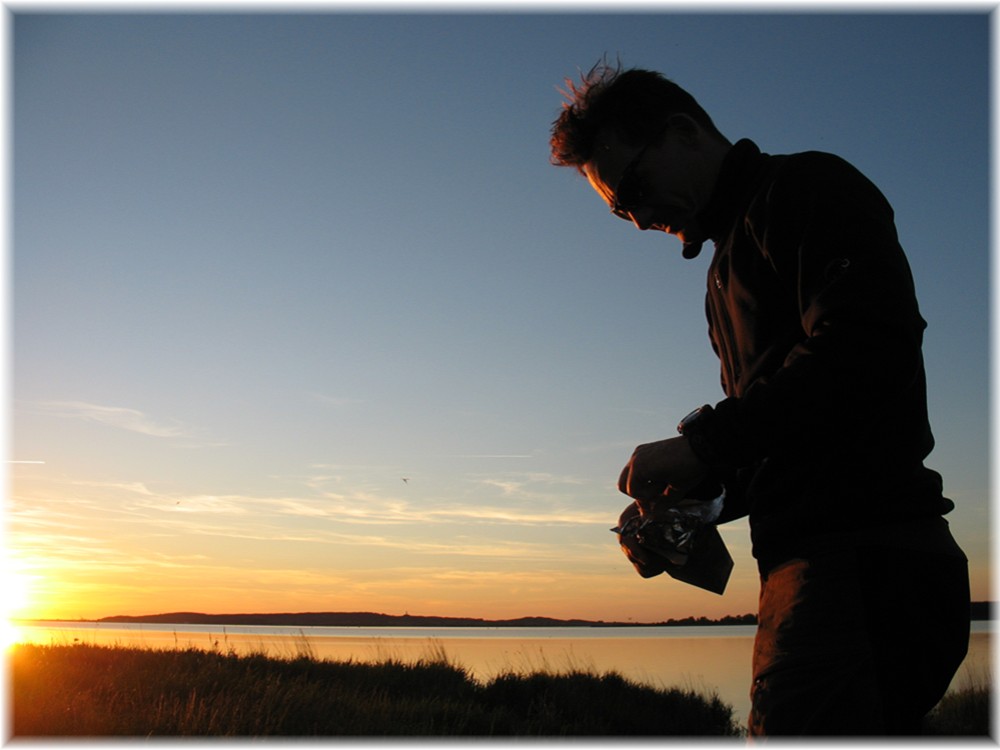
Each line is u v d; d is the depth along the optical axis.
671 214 1.70
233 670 13.81
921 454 1.39
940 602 1.32
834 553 1.35
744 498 1.64
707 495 1.68
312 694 11.55
